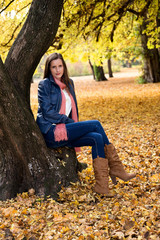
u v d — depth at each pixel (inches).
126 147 201.8
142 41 665.6
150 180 137.2
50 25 118.5
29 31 117.3
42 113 123.4
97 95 594.9
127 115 325.7
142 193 124.3
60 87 127.0
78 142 127.8
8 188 118.0
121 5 323.9
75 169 136.0
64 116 122.2
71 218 103.3
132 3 331.9
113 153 125.9
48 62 126.6
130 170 155.0
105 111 371.2
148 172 149.9
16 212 104.8
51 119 120.9
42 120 123.0
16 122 112.7
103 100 485.1
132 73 1417.3
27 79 123.4
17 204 111.5
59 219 102.2
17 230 94.7
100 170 121.0
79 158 186.9
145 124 267.3
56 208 110.5
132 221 99.5
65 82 132.3
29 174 121.0
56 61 125.5
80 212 109.4
